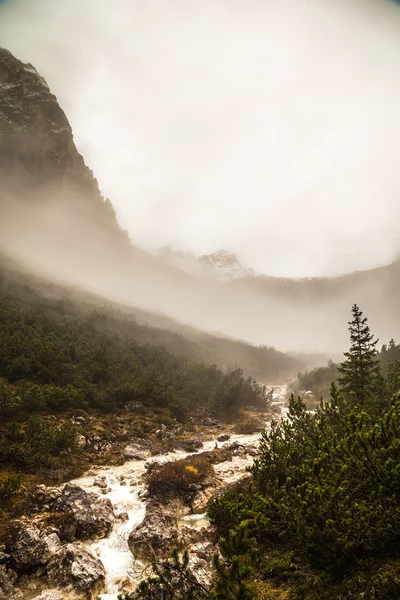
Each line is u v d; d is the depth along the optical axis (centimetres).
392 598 710
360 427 970
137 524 1614
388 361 4597
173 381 4834
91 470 2316
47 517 1556
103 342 5531
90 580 1192
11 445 2172
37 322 5069
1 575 1174
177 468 2056
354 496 915
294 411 1575
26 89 19438
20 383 3375
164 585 776
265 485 1365
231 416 4594
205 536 1451
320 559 851
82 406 3372
